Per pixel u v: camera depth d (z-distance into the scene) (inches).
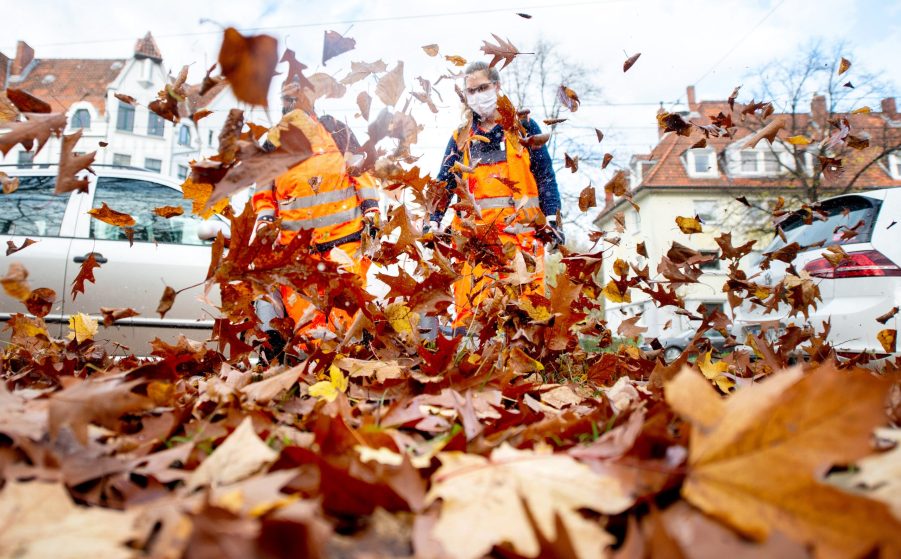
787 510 24.7
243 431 36.1
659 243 890.7
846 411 25.3
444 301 74.3
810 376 27.0
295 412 57.1
